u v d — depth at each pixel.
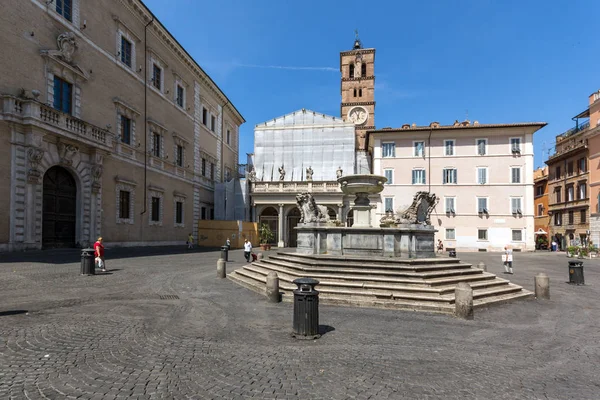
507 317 9.41
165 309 9.45
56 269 15.40
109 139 27.20
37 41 22.09
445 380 5.43
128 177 30.44
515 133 42.41
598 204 40.66
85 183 25.48
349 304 10.20
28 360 5.77
